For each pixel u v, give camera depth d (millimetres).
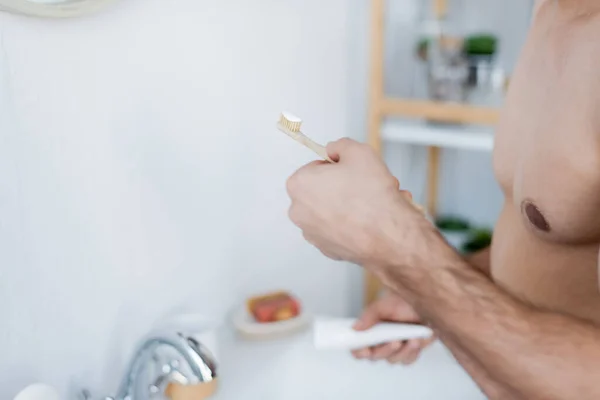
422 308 744
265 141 1212
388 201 744
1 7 795
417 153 1820
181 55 1031
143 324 1043
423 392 1111
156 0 980
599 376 665
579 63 815
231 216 1175
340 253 775
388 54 1630
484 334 697
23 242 860
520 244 902
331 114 1370
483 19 1754
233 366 1132
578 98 800
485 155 1911
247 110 1163
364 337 959
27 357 881
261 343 1188
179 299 1102
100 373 982
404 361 1013
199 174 1099
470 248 1620
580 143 786
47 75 862
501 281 941
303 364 1151
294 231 1319
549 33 883
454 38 1541
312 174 756
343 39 1374
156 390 935
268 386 1102
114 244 977
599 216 789
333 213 750
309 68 1284
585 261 826
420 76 1695
